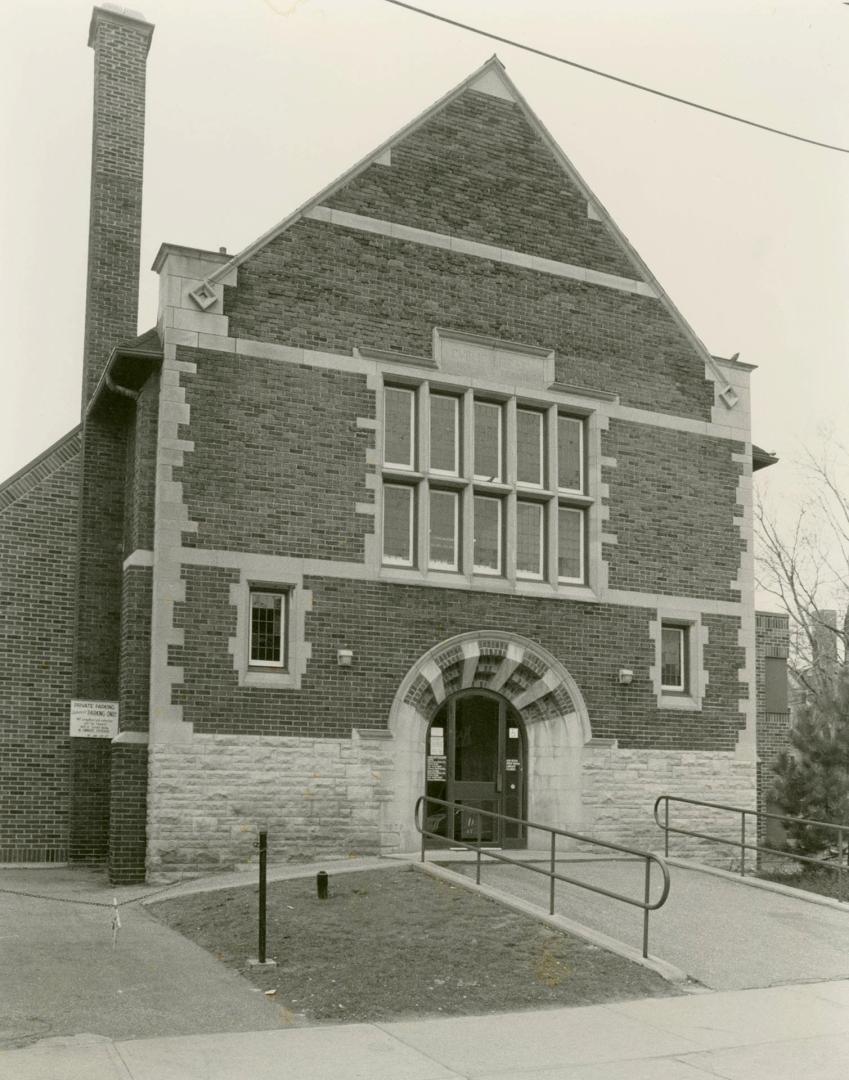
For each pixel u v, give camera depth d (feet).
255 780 49.24
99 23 62.75
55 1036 26.91
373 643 52.29
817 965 36.50
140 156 62.59
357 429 53.21
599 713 57.16
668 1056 26.96
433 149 57.26
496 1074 25.23
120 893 45.68
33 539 57.21
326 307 53.36
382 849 51.16
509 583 55.77
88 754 54.95
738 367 64.23
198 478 49.85
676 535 60.49
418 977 33.06
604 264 60.75
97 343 59.36
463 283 56.75
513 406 57.16
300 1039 27.43
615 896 37.35
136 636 49.01
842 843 48.14
